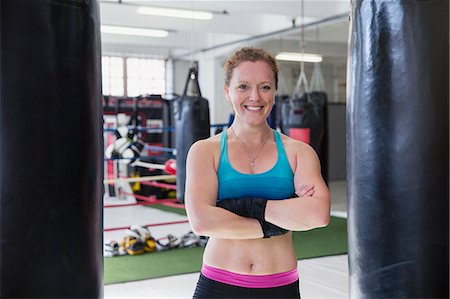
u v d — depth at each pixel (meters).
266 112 1.78
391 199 1.49
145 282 4.54
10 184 1.35
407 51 1.45
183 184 5.85
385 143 1.49
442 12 1.44
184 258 5.42
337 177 13.03
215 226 1.70
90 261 1.49
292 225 1.71
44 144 1.37
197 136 5.75
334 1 7.25
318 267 4.92
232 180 1.78
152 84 12.80
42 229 1.38
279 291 1.78
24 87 1.34
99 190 1.53
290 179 1.82
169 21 9.00
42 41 1.36
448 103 1.46
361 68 1.53
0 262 1.37
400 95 1.46
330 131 12.78
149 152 10.19
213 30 9.34
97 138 1.51
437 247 1.46
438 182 1.46
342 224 7.36
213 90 11.91
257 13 8.77
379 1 1.48
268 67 1.77
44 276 1.39
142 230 5.83
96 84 1.50
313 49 11.91
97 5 1.50
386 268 1.51
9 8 1.33
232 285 1.78
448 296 1.49
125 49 12.30
